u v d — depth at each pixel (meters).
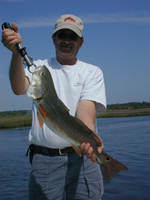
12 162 3.60
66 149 1.06
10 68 0.87
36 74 0.82
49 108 0.82
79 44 1.12
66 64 1.12
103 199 1.93
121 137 5.73
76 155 1.08
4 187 2.45
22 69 0.89
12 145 5.25
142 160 3.21
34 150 1.12
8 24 0.82
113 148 4.25
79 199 1.08
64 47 1.06
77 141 0.86
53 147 1.05
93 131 0.88
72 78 1.08
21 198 2.13
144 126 8.48
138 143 4.72
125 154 3.66
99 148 0.86
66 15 1.07
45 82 0.82
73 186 1.08
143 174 2.55
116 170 0.87
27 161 3.65
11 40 0.78
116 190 2.13
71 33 1.06
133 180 2.38
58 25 1.07
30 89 0.80
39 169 1.08
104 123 11.27
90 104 1.02
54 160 1.06
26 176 2.85
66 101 1.06
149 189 2.11
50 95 0.83
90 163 1.08
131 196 1.96
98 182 1.09
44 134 1.03
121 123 10.63
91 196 1.07
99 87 1.08
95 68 1.13
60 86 1.07
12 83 0.91
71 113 1.06
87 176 1.07
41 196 1.07
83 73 1.09
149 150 3.93
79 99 1.07
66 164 1.07
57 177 1.07
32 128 1.09
